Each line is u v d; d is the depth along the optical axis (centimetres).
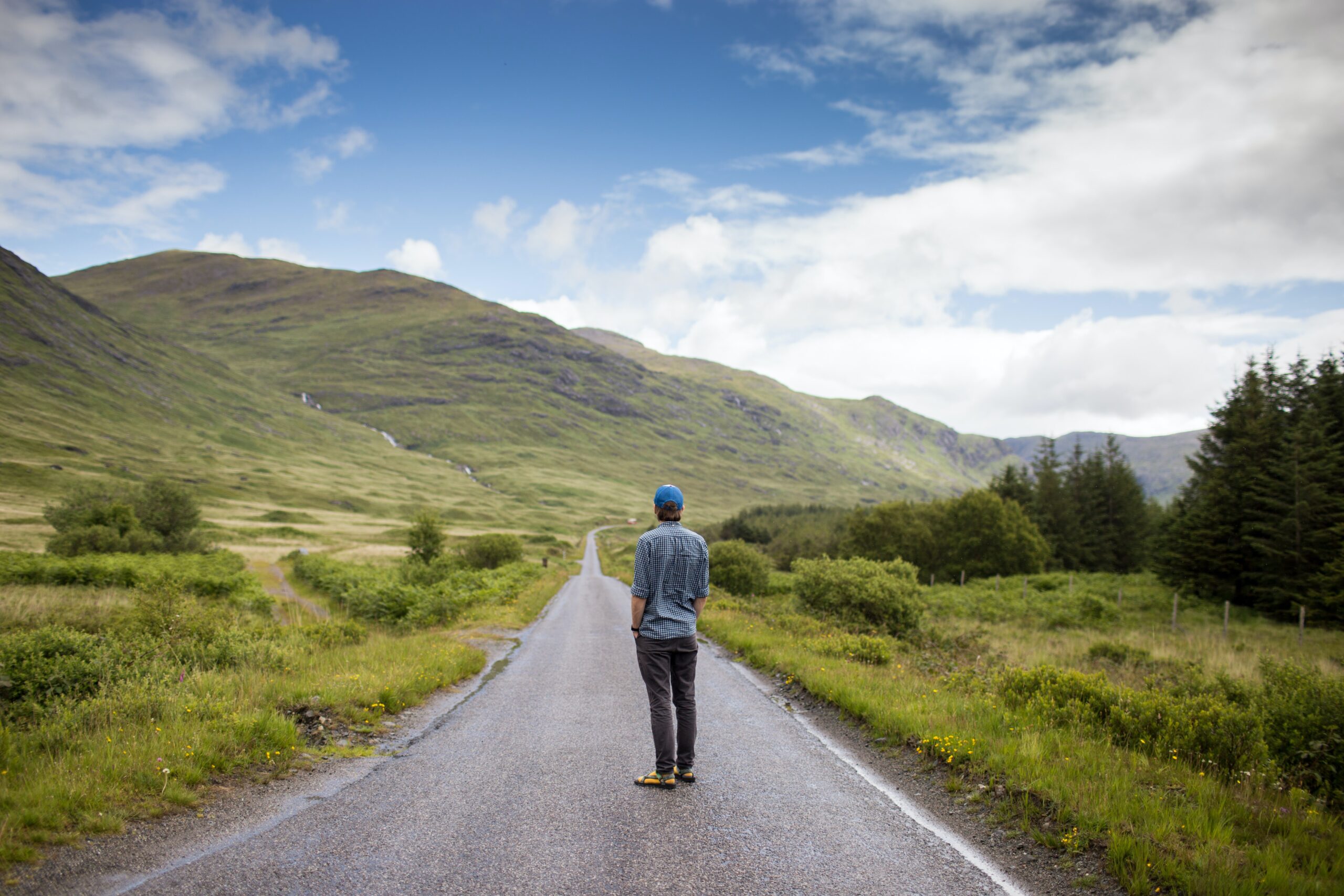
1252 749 554
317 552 5897
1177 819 401
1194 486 3672
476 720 709
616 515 19488
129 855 349
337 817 418
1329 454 2633
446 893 313
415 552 3703
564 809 435
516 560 4278
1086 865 358
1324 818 439
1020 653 1434
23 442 11719
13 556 2788
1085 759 518
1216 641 1788
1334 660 1526
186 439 16638
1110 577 3834
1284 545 2605
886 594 1644
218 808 428
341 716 676
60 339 19312
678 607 494
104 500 4406
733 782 496
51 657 766
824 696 805
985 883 337
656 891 319
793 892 321
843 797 467
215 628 1061
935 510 4756
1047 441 5947
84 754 484
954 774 511
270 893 311
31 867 325
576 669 1057
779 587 3020
